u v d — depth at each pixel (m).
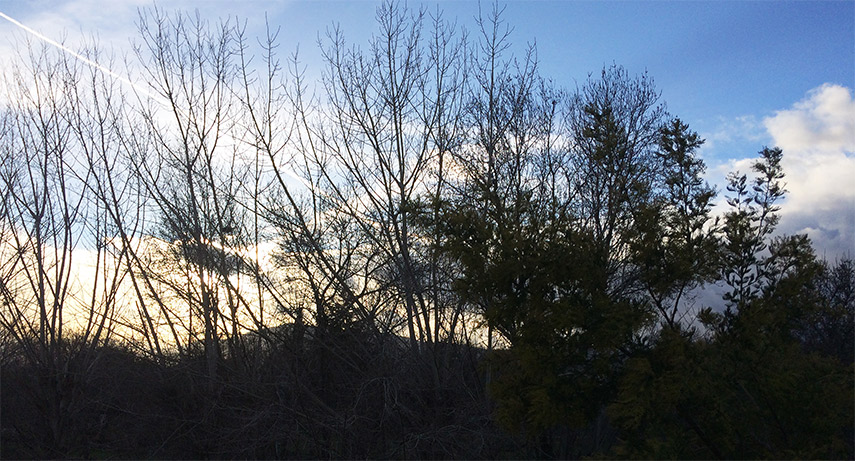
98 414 16.72
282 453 14.10
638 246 7.92
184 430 15.20
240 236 17.59
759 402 7.01
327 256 16.94
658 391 6.76
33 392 16.14
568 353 7.49
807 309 7.15
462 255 8.23
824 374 7.33
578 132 14.59
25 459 15.36
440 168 16.14
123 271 17.91
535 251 7.80
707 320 7.26
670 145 8.44
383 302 16.11
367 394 13.93
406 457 12.68
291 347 15.48
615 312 7.21
